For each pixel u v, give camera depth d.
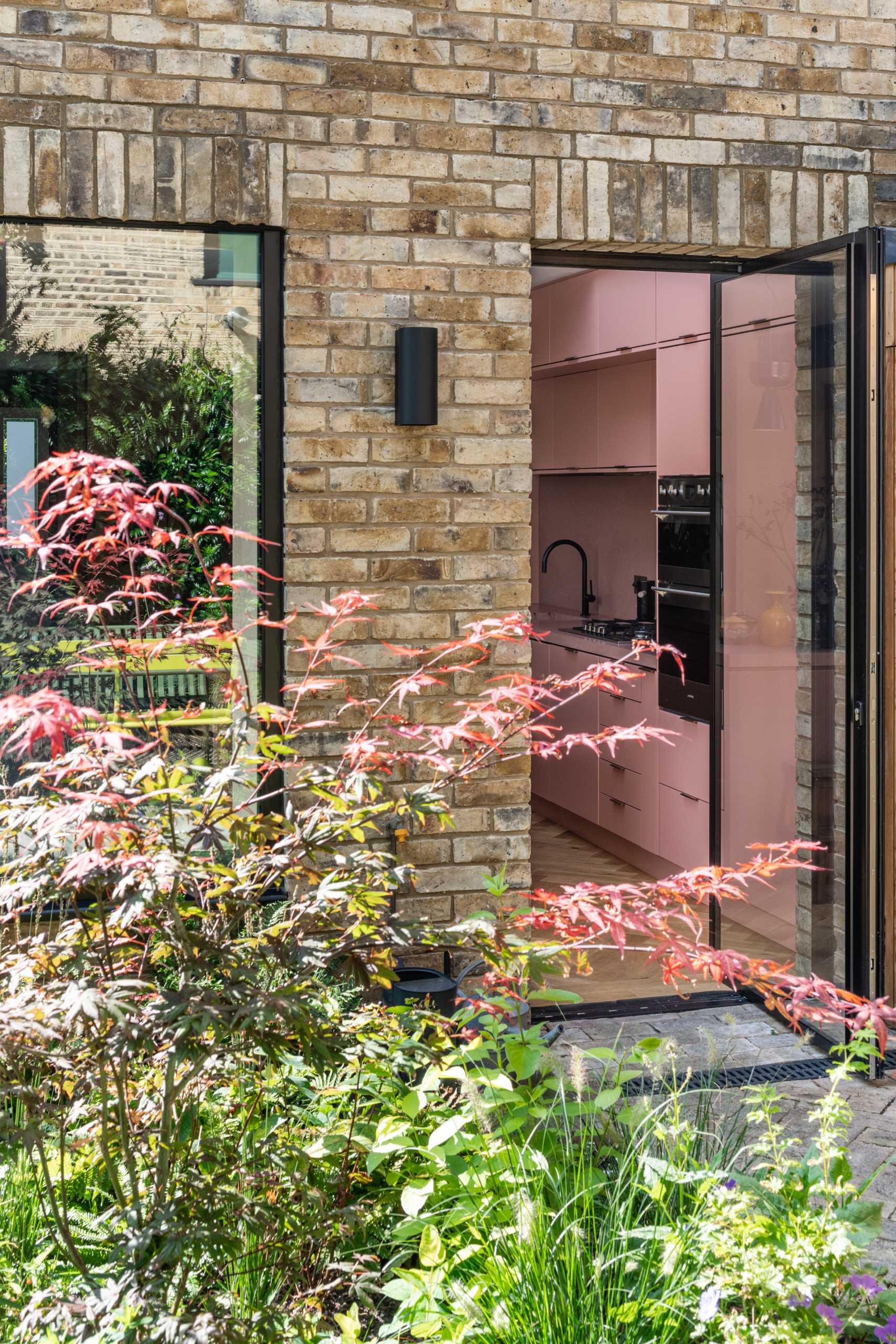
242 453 4.58
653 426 7.37
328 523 4.59
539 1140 2.98
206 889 2.53
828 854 4.83
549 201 4.71
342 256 4.53
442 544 4.68
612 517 8.73
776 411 5.06
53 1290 2.45
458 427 4.67
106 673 4.42
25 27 4.23
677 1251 2.48
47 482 4.43
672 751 6.72
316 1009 2.70
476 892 4.74
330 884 2.47
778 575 5.11
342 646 4.61
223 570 2.70
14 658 4.40
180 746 4.43
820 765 4.88
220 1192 2.44
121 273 4.44
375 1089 3.12
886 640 4.93
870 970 4.67
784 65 4.95
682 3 4.82
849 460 4.59
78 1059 2.56
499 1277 2.49
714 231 4.89
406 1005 3.32
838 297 4.62
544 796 8.62
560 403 8.71
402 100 4.55
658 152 4.82
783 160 4.96
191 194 4.38
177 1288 2.35
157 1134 2.54
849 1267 2.47
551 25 4.69
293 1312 2.52
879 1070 4.55
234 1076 2.76
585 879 7.07
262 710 2.62
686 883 2.90
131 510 2.39
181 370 4.52
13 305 4.38
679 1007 5.23
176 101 4.35
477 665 4.72
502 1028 3.16
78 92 4.28
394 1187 2.95
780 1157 2.73
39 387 4.41
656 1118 2.97
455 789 4.71
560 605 9.60
